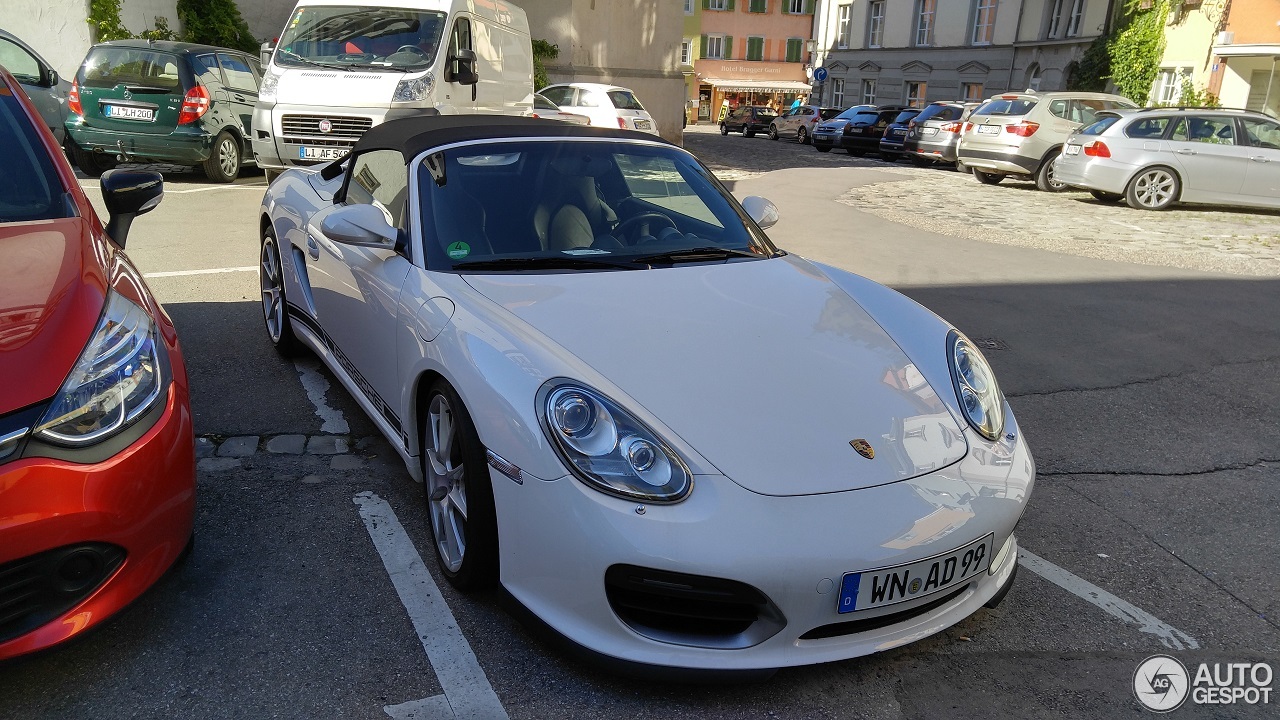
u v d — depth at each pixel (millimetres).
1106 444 4164
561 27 20016
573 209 3297
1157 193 12820
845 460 2266
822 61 43062
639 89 21859
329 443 3746
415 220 3148
